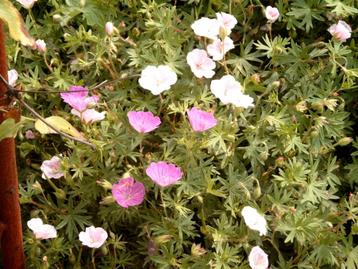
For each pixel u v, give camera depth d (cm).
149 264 72
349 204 74
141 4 83
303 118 77
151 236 70
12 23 47
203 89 76
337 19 82
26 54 81
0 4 47
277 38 78
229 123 71
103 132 72
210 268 66
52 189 77
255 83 75
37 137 77
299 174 71
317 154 76
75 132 61
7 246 65
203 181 70
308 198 71
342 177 79
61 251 70
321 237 70
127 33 84
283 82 78
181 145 71
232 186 71
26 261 70
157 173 65
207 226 68
